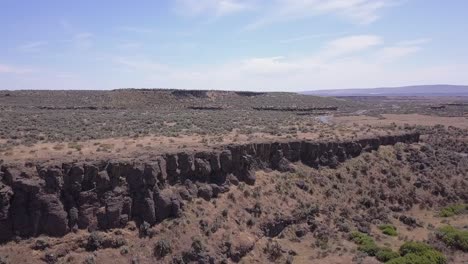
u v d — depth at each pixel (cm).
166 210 3959
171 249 3675
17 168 3516
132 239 3647
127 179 3888
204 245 3809
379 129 8331
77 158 3834
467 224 5300
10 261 3108
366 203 5544
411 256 4209
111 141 5169
